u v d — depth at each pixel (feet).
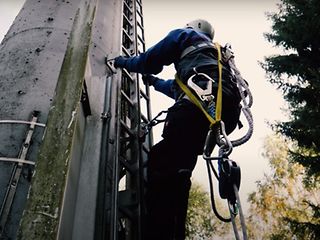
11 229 5.93
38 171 4.79
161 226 7.40
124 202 8.70
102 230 7.20
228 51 7.68
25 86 8.00
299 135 31.60
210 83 6.67
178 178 7.72
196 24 9.28
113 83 10.11
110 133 8.88
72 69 6.18
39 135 7.14
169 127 7.59
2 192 6.29
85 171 7.76
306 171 34.19
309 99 33.27
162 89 10.05
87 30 6.93
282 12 40.50
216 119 5.88
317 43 34.65
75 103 5.60
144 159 9.97
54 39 9.25
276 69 35.99
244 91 7.32
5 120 7.31
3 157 6.72
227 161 5.41
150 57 8.38
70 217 6.70
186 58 7.82
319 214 33.78
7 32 10.17
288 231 49.93
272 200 58.13
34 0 10.98
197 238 49.39
